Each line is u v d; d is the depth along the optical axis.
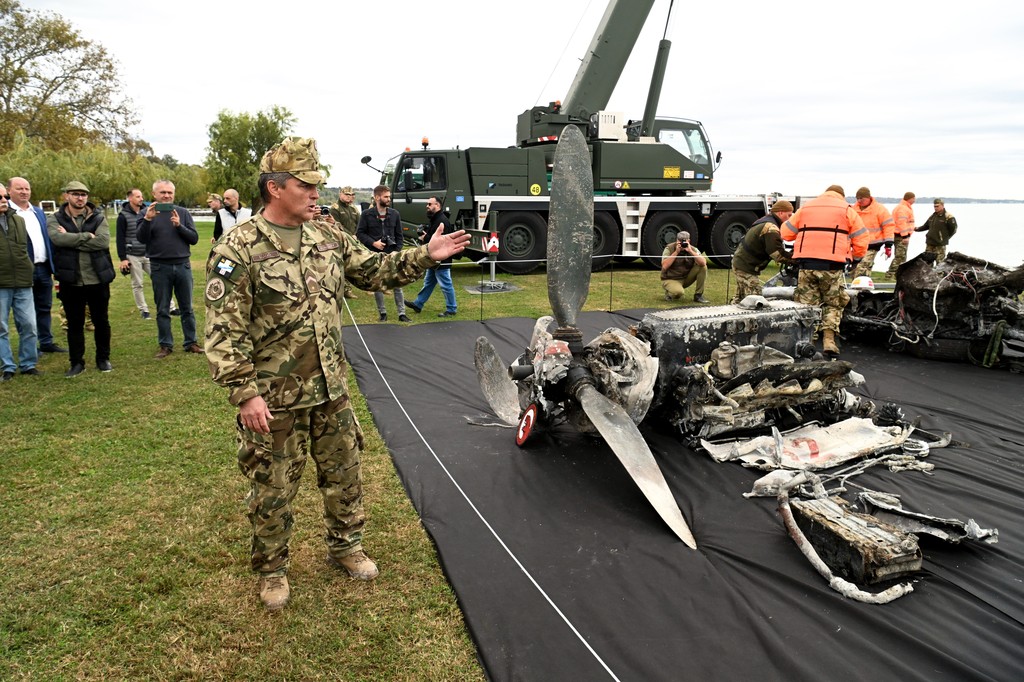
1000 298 6.04
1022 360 6.01
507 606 2.63
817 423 4.29
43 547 3.09
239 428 2.53
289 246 2.45
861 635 2.43
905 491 3.60
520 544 3.10
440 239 2.65
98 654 2.40
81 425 4.62
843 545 2.80
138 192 8.31
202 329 7.91
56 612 2.63
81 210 5.76
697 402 4.05
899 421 4.43
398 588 2.80
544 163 12.67
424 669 2.33
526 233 12.52
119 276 13.11
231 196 8.85
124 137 34.47
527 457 4.11
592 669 2.28
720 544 3.08
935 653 2.28
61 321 7.86
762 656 2.33
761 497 3.54
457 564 2.93
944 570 2.83
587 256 3.94
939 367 6.16
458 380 5.74
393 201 13.08
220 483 3.74
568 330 3.98
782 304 4.73
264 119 31.28
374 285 2.74
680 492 3.62
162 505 3.49
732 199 13.46
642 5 12.10
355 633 2.52
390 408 5.03
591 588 2.75
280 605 2.66
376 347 6.83
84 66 32.12
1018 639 2.39
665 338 4.19
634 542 3.11
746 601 2.64
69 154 28.23
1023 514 3.32
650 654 2.35
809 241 6.39
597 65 12.48
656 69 12.83
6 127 29.59
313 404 2.54
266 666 2.34
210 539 3.16
